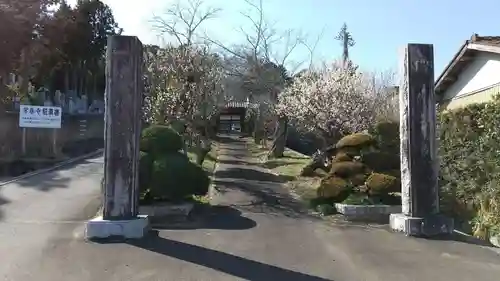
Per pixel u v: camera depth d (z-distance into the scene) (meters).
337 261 6.76
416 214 8.60
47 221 9.18
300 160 23.23
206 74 15.72
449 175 10.24
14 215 9.71
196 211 10.61
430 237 8.35
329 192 10.73
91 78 47.97
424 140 8.67
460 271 6.34
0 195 12.12
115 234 7.70
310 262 6.69
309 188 14.08
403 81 8.85
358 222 9.76
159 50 16.59
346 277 6.02
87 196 12.32
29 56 29.98
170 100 14.62
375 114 17.56
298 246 7.62
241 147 34.47
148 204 9.88
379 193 10.30
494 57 13.27
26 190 13.12
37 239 7.66
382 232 8.76
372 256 7.06
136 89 8.03
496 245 7.81
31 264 6.27
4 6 24.72
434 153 8.70
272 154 24.73
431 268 6.46
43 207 10.67
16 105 27.38
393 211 10.06
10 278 5.67
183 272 6.09
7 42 24.92
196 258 6.76
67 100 43.62
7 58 25.33
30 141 23.55
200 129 17.61
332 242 7.95
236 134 50.31
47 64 35.53
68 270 6.04
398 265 6.60
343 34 35.34
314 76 20.34
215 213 10.49
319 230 8.91
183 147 11.80
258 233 8.55
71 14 38.78
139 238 7.80
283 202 12.06
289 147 29.77
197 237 8.07
